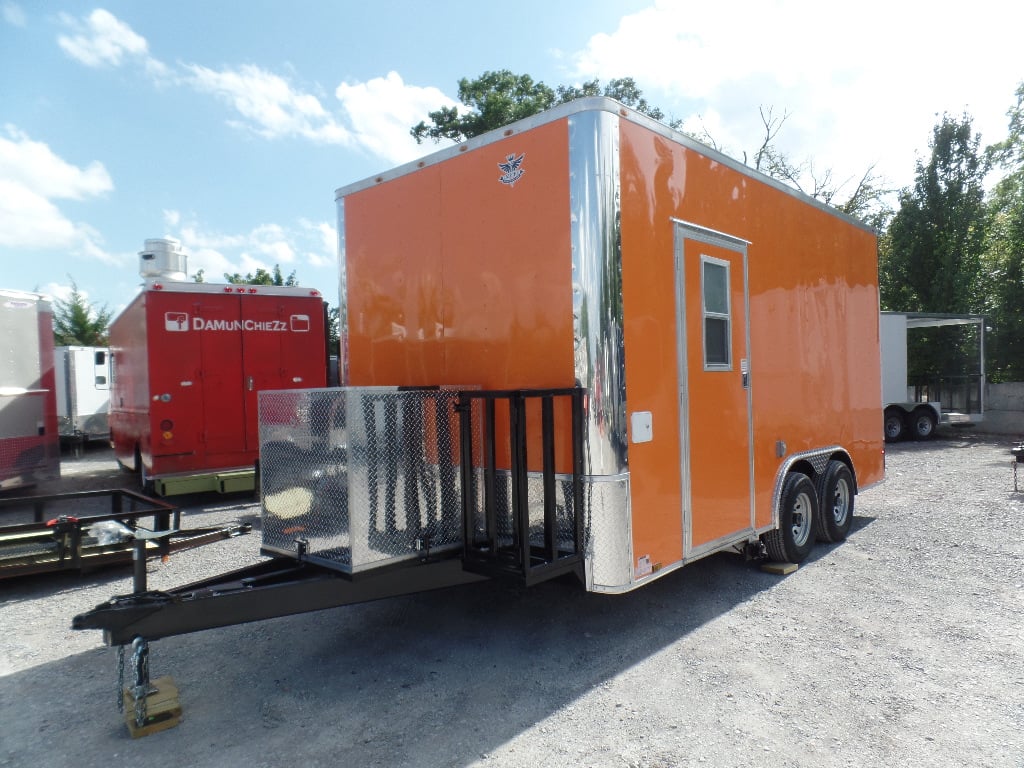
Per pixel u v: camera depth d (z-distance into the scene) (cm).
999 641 408
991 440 1686
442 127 2377
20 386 912
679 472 413
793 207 569
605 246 361
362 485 339
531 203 387
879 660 384
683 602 484
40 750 307
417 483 366
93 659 416
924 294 2083
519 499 343
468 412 372
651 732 311
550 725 319
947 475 1077
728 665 381
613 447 360
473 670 381
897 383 1658
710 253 452
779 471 534
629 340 372
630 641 417
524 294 392
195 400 890
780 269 544
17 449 902
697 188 441
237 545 692
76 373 1638
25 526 591
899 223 2139
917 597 488
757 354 507
